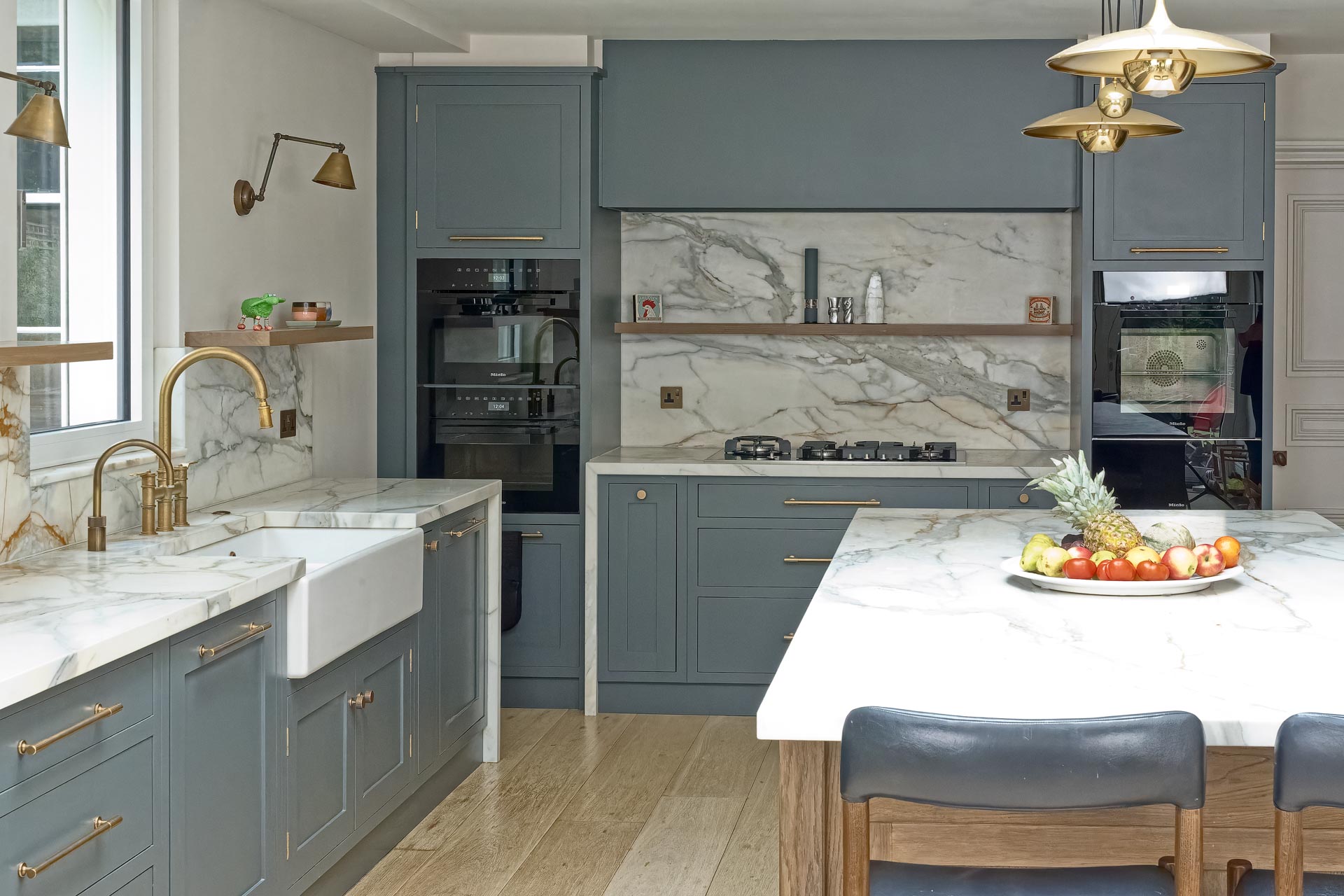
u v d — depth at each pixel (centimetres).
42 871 189
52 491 283
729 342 521
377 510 342
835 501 454
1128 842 199
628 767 406
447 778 380
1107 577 241
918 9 424
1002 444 514
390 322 476
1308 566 269
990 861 202
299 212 411
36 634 202
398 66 467
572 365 466
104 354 244
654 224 519
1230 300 448
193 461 339
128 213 326
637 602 466
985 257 508
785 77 468
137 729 215
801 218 514
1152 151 448
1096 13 426
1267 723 162
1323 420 520
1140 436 454
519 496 472
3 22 261
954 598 239
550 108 461
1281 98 502
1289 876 158
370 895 308
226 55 364
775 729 170
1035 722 153
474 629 397
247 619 252
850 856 162
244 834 253
